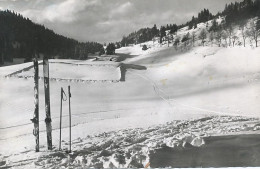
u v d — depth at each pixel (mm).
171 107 44625
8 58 108625
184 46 109438
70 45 115062
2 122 36562
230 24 98375
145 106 47406
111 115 39938
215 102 43469
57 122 35125
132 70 84375
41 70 78688
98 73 79312
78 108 46344
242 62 65562
